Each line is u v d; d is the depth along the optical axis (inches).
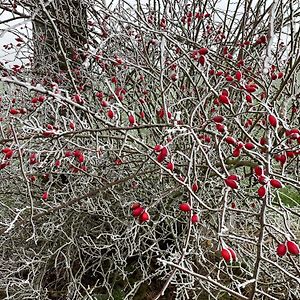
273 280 27.3
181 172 28.5
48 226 29.7
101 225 28.3
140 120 33.0
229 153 30.4
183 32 33.5
